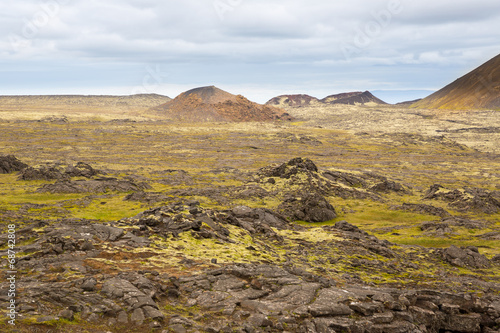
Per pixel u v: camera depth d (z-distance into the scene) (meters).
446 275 51.31
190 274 34.59
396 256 59.19
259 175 151.38
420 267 55.28
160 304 27.88
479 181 192.12
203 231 50.38
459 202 129.12
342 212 112.81
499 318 34.28
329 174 155.38
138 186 139.00
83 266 33.69
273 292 31.62
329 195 134.38
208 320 26.25
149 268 35.53
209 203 116.50
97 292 27.83
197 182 160.50
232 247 48.22
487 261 59.91
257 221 68.56
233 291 31.19
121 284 28.92
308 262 50.16
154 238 45.97
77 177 148.25
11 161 166.88
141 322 24.47
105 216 88.69
